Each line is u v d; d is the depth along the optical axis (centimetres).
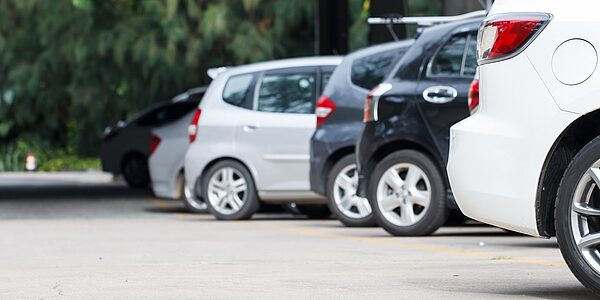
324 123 2253
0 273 1395
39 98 5041
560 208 1080
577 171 1069
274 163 2505
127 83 4497
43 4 4259
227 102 2562
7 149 6394
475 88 1633
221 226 2306
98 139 5656
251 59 4459
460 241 1852
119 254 1650
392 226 1961
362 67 2252
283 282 1275
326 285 1244
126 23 4325
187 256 1609
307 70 2514
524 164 1106
